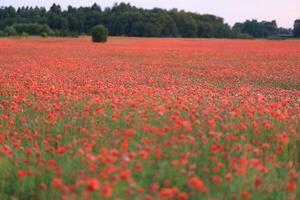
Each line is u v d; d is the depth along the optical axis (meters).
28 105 12.09
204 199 5.82
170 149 7.23
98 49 51.06
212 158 6.90
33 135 9.02
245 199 5.55
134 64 31.00
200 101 12.20
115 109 10.62
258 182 5.98
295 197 6.49
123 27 119.25
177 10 138.88
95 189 5.35
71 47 54.78
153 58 38.03
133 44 67.19
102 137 8.18
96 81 18.78
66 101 12.26
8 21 128.50
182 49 53.97
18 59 33.81
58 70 24.95
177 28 122.19
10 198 6.78
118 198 5.25
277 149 8.03
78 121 10.09
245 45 69.06
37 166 7.15
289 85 21.67
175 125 8.10
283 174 7.24
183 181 6.35
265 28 158.38
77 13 129.25
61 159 7.19
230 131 8.85
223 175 6.75
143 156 6.36
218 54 44.94
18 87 15.16
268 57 41.31
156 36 117.88
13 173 7.30
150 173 6.48
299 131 9.76
